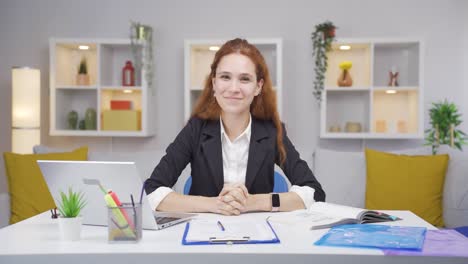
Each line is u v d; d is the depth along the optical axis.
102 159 3.19
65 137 4.59
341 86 4.18
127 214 1.12
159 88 4.57
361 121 4.39
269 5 4.49
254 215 1.55
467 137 4.36
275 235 1.16
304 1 4.46
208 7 4.53
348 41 4.10
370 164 3.10
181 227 1.34
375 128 4.28
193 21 4.54
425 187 2.95
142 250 1.05
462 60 4.38
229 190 1.58
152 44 4.55
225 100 1.68
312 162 3.23
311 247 1.07
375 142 4.44
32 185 3.01
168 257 1.03
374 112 4.39
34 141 4.16
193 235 1.16
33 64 4.60
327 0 4.45
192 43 4.16
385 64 4.39
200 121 1.94
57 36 4.59
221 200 1.57
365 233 1.21
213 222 1.34
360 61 4.37
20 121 4.11
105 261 1.04
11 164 3.05
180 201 1.63
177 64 4.55
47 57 4.60
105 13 4.58
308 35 4.46
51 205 3.02
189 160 1.95
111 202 1.14
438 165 2.97
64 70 4.39
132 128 4.27
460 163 2.95
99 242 1.15
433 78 4.40
